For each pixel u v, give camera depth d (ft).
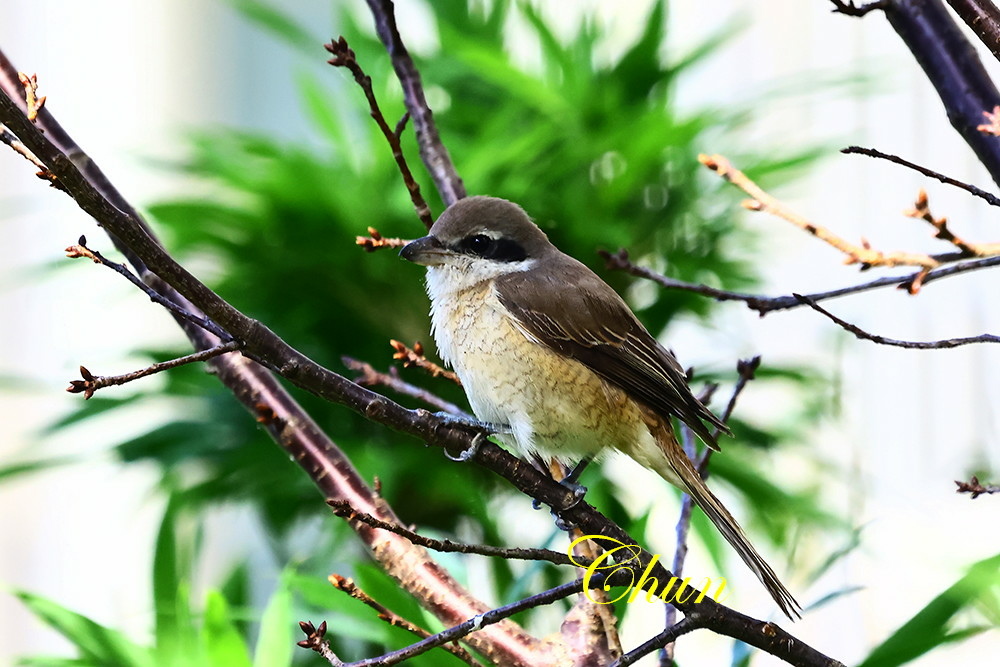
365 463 17.98
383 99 18.15
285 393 17.63
